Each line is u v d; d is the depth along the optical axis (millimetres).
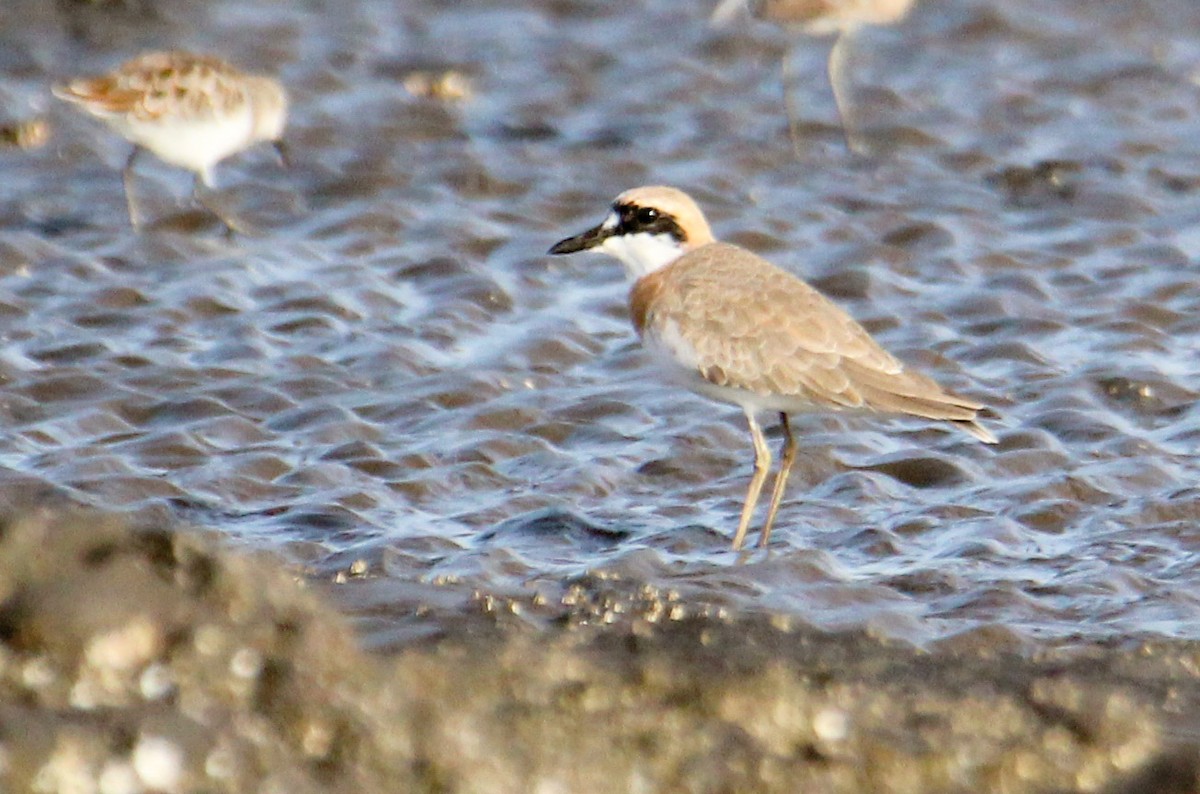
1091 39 24984
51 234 17875
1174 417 14016
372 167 19953
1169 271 17141
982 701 8492
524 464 13078
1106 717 8258
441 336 15469
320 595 9703
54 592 7113
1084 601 10680
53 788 6469
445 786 7082
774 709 8156
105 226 18188
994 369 14977
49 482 12211
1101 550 11531
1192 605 10609
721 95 22938
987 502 12383
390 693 7379
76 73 22891
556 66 23750
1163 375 14562
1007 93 22922
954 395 12039
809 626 9906
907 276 17078
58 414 13609
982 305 16219
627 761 7547
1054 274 17156
